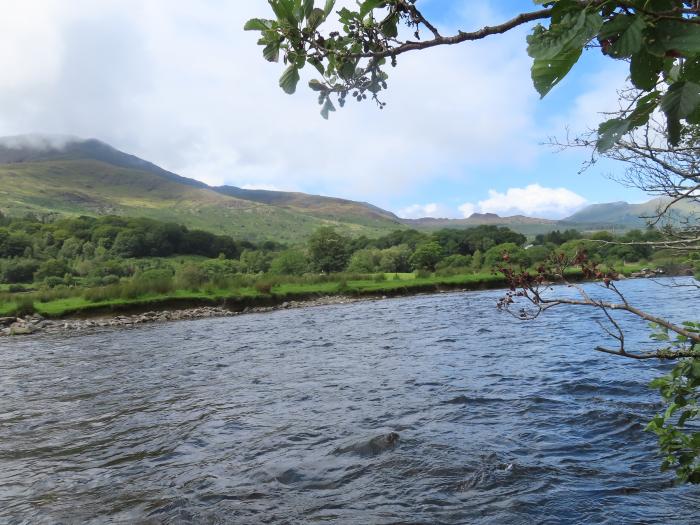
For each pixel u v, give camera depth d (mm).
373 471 7414
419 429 9141
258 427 9852
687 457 4465
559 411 9688
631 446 7711
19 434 10148
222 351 20500
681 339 4082
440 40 1973
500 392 11375
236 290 52000
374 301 50688
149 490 7215
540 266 2922
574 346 16984
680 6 1255
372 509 6262
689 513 5629
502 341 19062
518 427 8953
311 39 2129
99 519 6383
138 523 6211
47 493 7281
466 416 9758
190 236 179000
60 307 40875
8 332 33094
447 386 12242
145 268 135875
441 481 6938
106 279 106062
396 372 14320
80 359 20094
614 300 32094
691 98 1240
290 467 7754
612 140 1399
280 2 2074
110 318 40312
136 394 13273
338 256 113812
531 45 1313
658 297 32750
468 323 25938
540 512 5883
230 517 6242
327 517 6125
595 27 1225
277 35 2193
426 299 47969
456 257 111312
